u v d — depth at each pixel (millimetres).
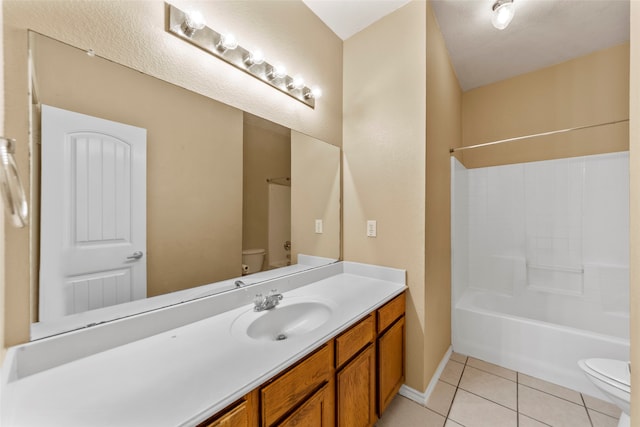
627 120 1752
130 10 990
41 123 814
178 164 1136
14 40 771
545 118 2473
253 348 901
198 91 1192
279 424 827
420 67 1674
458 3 1736
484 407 1587
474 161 2830
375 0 1705
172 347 908
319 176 1849
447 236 2129
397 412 1568
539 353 1841
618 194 2123
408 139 1723
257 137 1453
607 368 1308
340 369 1105
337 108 2006
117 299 960
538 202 2441
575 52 2256
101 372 762
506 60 2363
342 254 2035
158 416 595
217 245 1282
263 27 1461
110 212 948
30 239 792
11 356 723
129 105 991
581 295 2229
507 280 2551
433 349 1804
